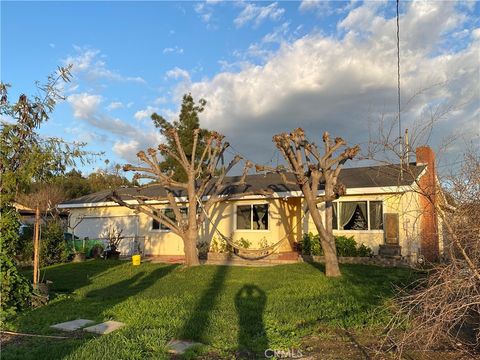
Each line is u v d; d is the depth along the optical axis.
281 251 20.69
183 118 30.50
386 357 6.28
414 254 15.77
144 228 25.41
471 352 6.33
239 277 14.45
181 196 23.73
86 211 27.80
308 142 14.62
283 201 21.41
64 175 10.30
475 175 6.02
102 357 6.21
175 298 10.81
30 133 9.69
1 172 9.39
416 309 6.07
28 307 9.85
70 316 8.95
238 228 21.92
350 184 18.84
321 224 14.56
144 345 6.88
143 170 17.38
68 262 20.48
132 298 10.91
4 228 9.41
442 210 6.34
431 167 8.27
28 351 6.61
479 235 5.50
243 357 6.42
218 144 18.50
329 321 8.28
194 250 17.66
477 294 5.32
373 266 16.47
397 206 17.20
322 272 15.15
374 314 8.44
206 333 7.43
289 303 9.92
